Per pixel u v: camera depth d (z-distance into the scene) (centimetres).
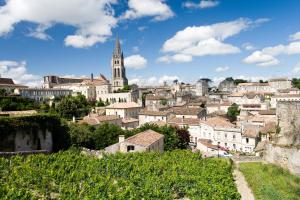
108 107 10831
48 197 2453
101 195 2472
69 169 3167
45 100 12319
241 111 10100
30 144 4438
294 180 4025
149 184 2853
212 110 11775
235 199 2881
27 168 2894
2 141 4016
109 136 6047
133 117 10731
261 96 12756
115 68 19762
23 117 4353
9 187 2448
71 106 10456
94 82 17825
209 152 6469
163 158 4056
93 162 3475
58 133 5066
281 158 4694
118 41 19975
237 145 6831
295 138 4662
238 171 4544
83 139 5669
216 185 3030
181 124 8006
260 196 3400
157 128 6259
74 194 2384
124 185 2891
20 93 11656
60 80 18850
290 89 13362
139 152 4241
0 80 12662
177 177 3136
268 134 6462
